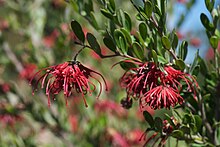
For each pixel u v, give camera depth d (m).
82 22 1.03
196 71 0.61
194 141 0.62
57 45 1.03
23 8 1.16
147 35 0.59
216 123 0.63
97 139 1.01
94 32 1.09
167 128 0.60
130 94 0.61
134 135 1.02
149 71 0.58
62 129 1.03
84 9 0.67
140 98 0.58
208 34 0.64
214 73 0.65
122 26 0.61
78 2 0.67
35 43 1.11
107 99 1.06
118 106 1.04
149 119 0.60
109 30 0.61
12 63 1.10
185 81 0.60
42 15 1.15
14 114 1.02
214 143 0.63
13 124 1.02
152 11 0.59
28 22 1.15
